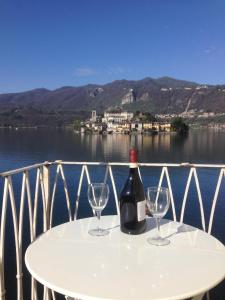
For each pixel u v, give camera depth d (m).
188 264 1.68
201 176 23.91
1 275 2.59
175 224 2.28
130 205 2.06
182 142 66.31
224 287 9.61
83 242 1.96
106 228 2.20
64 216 16.22
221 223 16.25
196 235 2.08
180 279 1.53
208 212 17.45
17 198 15.71
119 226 2.24
